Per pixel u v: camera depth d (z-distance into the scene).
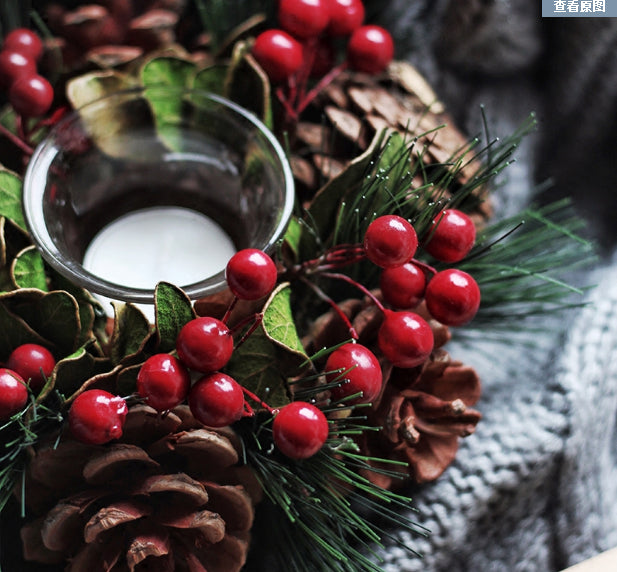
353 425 0.28
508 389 0.36
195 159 0.33
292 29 0.32
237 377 0.28
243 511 0.28
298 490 0.28
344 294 0.32
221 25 0.37
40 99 0.32
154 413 0.27
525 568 0.35
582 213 0.41
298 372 0.28
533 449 0.34
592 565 0.33
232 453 0.27
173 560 0.28
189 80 0.35
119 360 0.28
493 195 0.40
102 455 0.26
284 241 0.30
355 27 0.33
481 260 0.32
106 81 0.34
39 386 0.28
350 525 0.31
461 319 0.28
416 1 0.40
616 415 0.37
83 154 0.32
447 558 0.33
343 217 0.31
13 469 0.28
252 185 0.32
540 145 0.41
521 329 0.35
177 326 0.27
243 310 0.29
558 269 0.37
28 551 0.29
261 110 0.33
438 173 0.30
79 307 0.29
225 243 0.33
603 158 0.41
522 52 0.40
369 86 0.35
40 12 0.38
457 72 0.41
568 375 0.35
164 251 0.32
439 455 0.31
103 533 0.28
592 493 0.36
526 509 0.35
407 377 0.30
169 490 0.27
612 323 0.36
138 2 0.38
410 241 0.27
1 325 0.28
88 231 0.32
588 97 0.40
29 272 0.29
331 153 0.33
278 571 0.32
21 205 0.30
